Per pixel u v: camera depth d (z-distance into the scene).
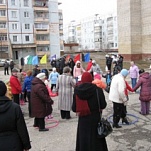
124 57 47.00
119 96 7.16
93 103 4.58
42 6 65.56
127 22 45.59
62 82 8.47
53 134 7.11
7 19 61.97
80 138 4.65
